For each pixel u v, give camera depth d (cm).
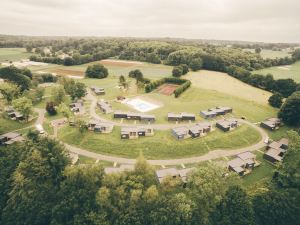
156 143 10856
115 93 17788
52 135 11875
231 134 11869
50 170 7700
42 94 16725
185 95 17138
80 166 7481
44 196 7112
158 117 13488
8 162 8175
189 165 9869
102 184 7131
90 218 6366
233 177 7356
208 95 17225
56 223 6556
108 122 12769
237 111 14750
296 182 7831
